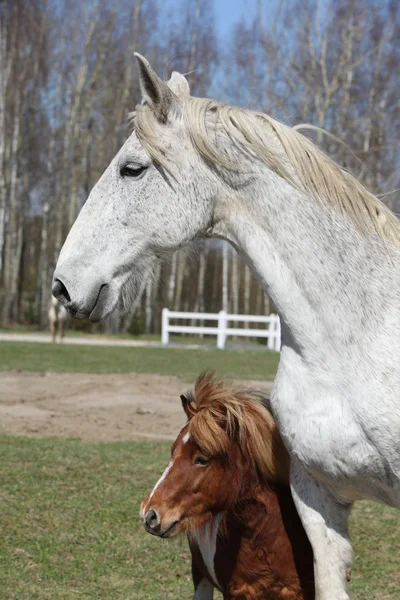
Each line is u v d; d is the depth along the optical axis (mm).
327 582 3340
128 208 3514
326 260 3414
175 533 3750
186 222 3508
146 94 3494
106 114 37531
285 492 3785
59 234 36938
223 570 3848
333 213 3469
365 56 30219
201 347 25562
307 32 32281
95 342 26781
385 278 3439
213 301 45719
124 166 3529
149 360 19250
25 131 37625
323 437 3299
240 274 46562
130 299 3602
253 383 14422
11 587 4887
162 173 3494
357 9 32000
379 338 3338
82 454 8391
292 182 3463
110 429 10273
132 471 7750
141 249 3543
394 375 3271
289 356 3439
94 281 3479
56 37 38438
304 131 3807
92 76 37875
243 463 3738
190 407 3887
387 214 3570
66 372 15922
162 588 4980
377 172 24344
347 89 29812
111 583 5031
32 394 12930
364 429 3252
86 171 38344
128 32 38375
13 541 5660
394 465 3250
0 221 35031
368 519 6535
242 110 3570
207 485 3729
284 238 3443
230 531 3803
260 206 3475
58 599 4746
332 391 3318
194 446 3746
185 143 3488
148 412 11500
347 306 3369
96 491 6992
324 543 3379
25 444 8867
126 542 5758
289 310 3420
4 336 27766
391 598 4930
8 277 36531
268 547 3742
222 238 3641
